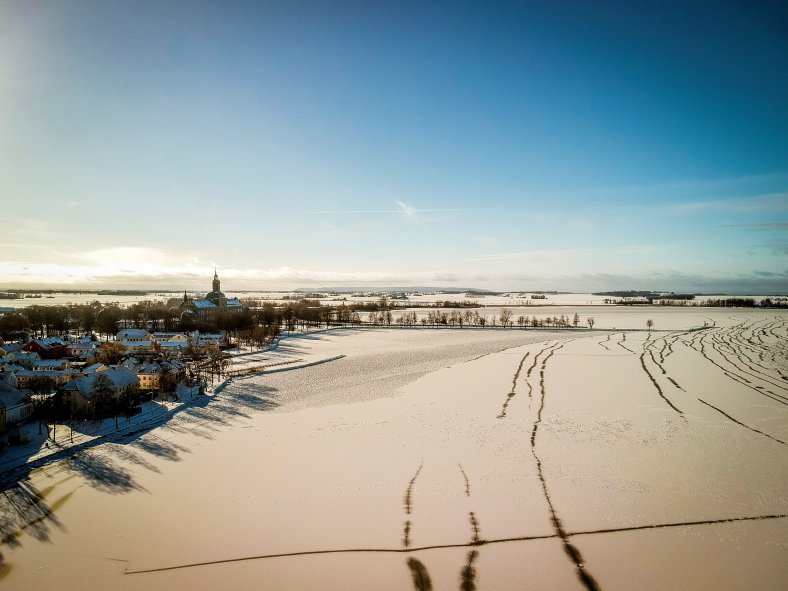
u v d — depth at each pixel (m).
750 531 40.44
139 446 59.50
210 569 35.06
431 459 55.75
